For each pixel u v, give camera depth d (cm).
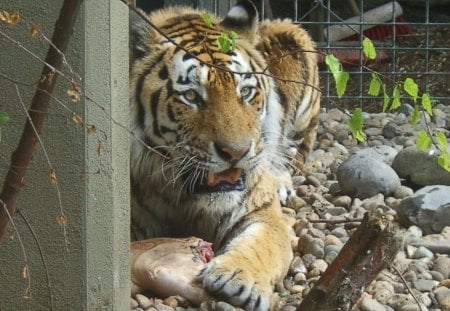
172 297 799
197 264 817
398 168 1209
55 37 505
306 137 1262
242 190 910
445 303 827
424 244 970
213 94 884
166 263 809
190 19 976
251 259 833
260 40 1092
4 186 531
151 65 923
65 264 664
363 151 1295
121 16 691
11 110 645
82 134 646
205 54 913
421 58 1944
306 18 2064
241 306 789
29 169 651
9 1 634
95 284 675
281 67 1141
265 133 973
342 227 1040
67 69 634
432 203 1024
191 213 943
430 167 1181
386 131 1507
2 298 670
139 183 942
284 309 795
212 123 873
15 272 666
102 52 655
